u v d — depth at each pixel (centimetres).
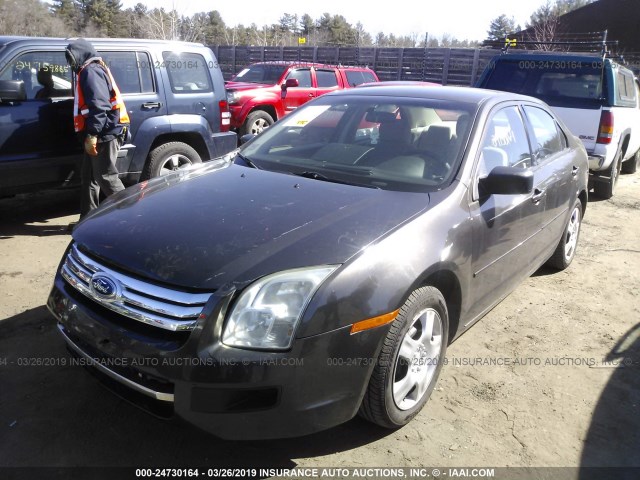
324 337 232
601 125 745
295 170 350
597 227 691
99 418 286
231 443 274
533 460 274
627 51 3362
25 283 435
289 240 253
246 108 1054
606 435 296
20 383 310
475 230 313
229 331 226
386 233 266
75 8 5056
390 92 410
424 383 293
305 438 279
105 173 532
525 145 405
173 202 298
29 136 535
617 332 412
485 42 1219
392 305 251
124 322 244
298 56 2320
